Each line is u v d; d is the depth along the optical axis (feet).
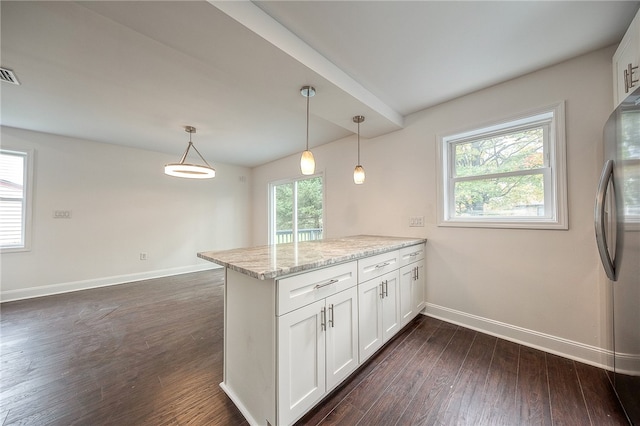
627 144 3.96
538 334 6.54
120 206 13.35
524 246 6.78
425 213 8.71
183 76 6.67
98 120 9.80
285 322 4.01
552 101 6.29
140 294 11.42
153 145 13.29
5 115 9.29
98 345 6.92
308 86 6.26
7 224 10.73
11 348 6.75
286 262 4.50
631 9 4.51
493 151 7.64
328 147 12.55
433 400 4.77
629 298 4.03
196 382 5.39
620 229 4.22
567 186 6.12
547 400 4.72
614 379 4.80
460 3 4.41
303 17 4.71
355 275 5.50
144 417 4.44
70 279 11.91
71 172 11.96
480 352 6.37
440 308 8.34
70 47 5.48
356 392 5.02
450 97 7.89
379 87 7.27
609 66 5.59
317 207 14.12
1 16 4.53
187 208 15.83
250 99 8.07
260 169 18.01
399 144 9.42
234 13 4.10
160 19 4.07
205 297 11.00
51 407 4.63
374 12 4.59
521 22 4.84
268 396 3.99
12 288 10.63
